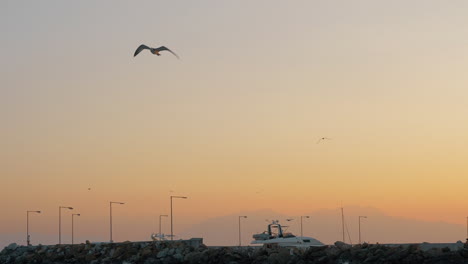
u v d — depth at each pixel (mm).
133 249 119562
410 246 95375
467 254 91500
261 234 160500
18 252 138125
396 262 93812
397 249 95938
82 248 129125
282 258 100812
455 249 99250
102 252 123438
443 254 92625
